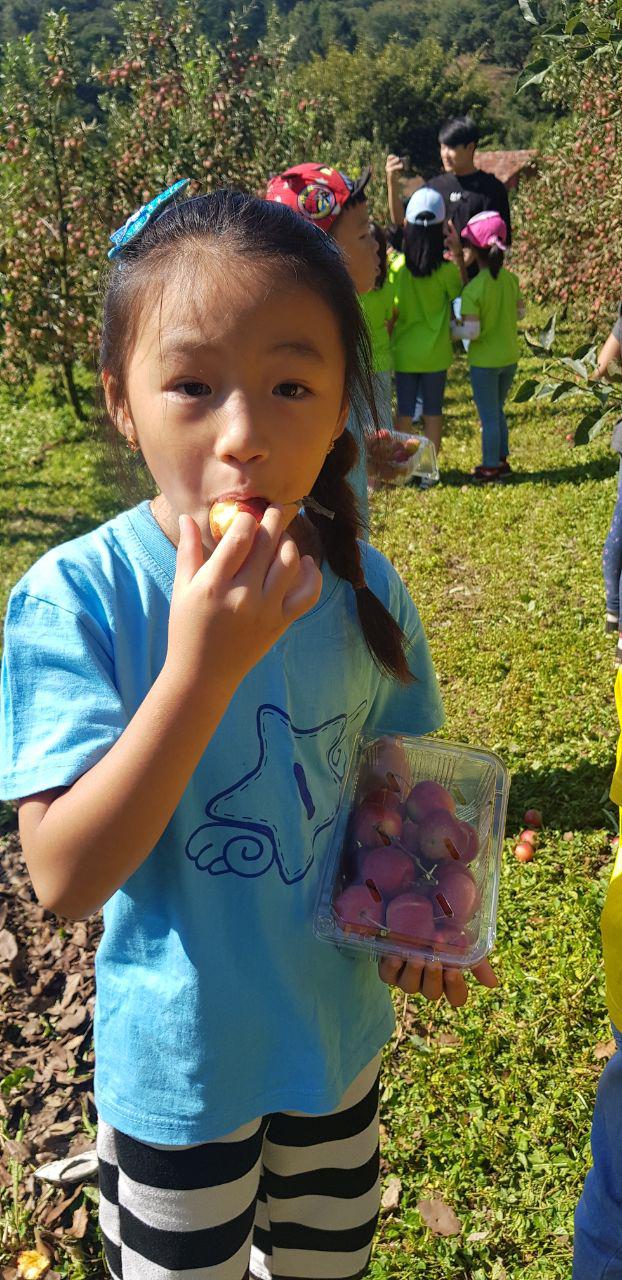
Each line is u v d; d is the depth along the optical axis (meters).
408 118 52.62
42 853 1.12
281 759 1.38
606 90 10.21
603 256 11.02
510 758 4.34
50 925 3.57
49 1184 2.63
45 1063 3.04
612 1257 1.77
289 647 1.41
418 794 1.62
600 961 3.18
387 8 70.69
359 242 3.28
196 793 1.33
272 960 1.38
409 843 1.57
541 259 13.27
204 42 10.46
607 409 2.19
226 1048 1.35
